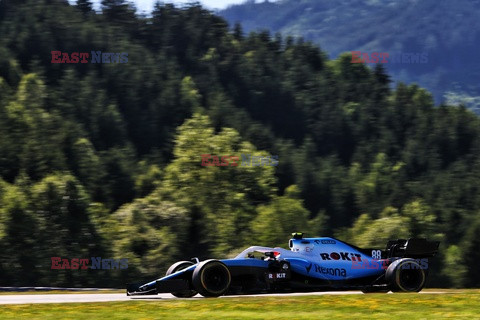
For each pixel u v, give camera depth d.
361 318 28.64
